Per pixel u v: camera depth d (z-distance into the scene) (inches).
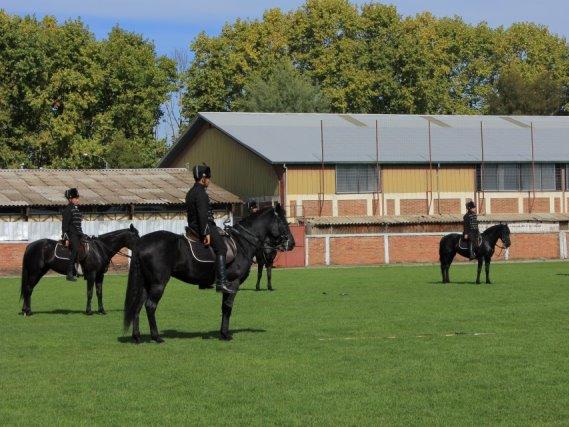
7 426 529.0
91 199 2588.6
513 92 4571.9
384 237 2564.0
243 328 944.3
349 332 896.9
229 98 4200.3
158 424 531.5
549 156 3029.0
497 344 804.0
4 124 3523.6
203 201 824.9
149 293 826.8
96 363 721.6
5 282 1898.4
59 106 3708.2
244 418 543.2
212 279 839.1
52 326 987.9
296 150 2856.8
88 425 530.0
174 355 756.0
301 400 586.9
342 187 2839.6
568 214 3016.7
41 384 641.6
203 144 3260.3
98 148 3649.1
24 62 3489.2
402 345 801.6
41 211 2544.3
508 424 526.9
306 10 4338.1
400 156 2908.5
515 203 3004.4
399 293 1389.0
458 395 598.5
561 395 596.4
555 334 869.2
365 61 4148.6
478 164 2972.4
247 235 861.2
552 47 4938.5
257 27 4224.9
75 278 1131.3
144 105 3868.1
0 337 886.4
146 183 2815.0
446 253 1625.2
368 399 587.8
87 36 3757.4
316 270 2199.8
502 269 2100.1
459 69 4749.0
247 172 2952.8
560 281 1644.9
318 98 3981.3
